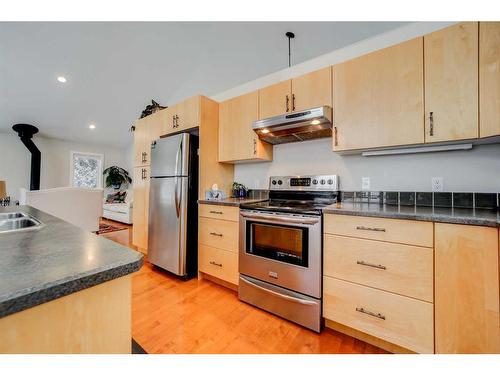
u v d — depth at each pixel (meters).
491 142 1.46
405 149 1.71
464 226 1.08
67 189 3.35
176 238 2.30
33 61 3.44
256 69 3.02
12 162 5.23
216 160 2.55
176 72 3.68
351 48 2.21
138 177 3.05
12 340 0.41
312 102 1.87
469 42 1.29
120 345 0.54
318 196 2.12
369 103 1.62
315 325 1.49
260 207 1.79
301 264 1.57
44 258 0.55
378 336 1.29
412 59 1.47
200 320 1.62
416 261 1.19
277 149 2.49
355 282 1.37
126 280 0.56
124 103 4.67
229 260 2.03
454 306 1.10
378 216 1.30
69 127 5.32
